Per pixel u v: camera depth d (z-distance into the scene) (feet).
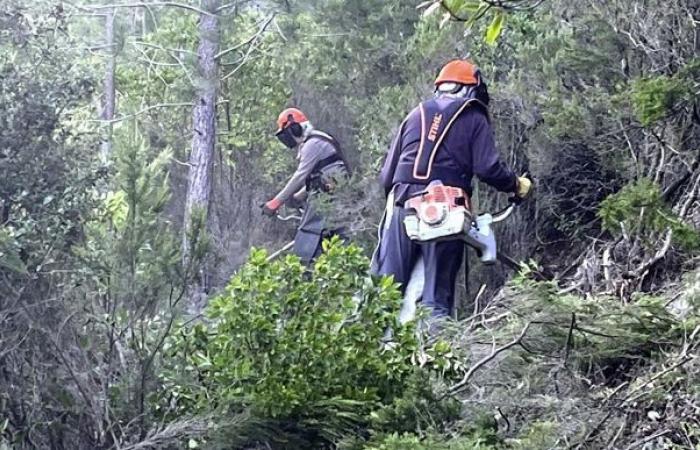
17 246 15.30
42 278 15.66
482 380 16.16
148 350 15.33
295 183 28.84
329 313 15.34
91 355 15.08
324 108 41.70
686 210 23.50
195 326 15.62
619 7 27.50
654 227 21.24
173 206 46.60
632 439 14.42
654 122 23.32
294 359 14.98
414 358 15.78
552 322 16.74
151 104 52.65
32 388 14.96
